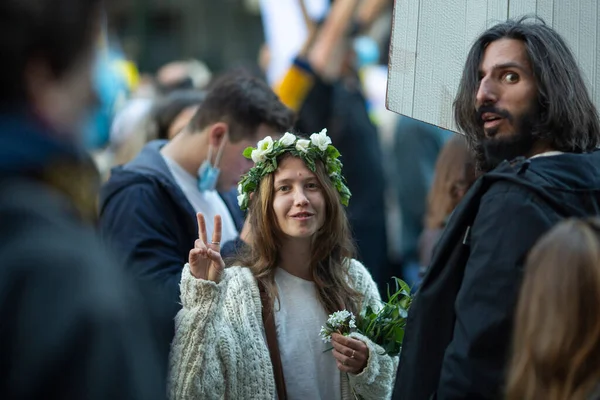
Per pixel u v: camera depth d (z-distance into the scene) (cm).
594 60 427
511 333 326
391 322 465
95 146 248
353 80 938
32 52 209
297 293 479
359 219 920
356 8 934
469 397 327
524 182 336
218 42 1977
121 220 540
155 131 759
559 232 284
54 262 200
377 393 462
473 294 333
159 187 553
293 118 594
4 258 199
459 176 644
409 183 1009
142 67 1827
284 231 475
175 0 1912
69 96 215
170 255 537
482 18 420
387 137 1163
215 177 575
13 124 207
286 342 465
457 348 331
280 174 479
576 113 362
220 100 575
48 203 207
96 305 199
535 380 276
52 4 208
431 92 420
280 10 1102
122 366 199
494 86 366
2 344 195
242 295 461
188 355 418
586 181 349
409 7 418
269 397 446
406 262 1012
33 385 192
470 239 349
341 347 454
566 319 272
